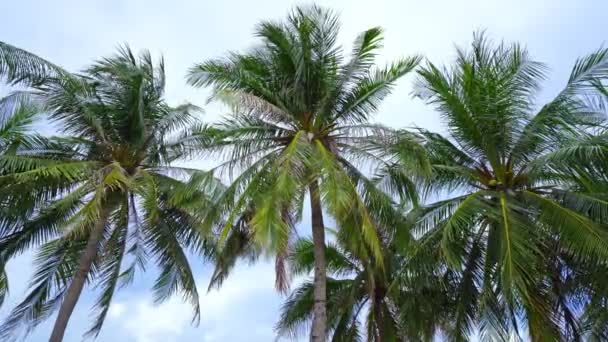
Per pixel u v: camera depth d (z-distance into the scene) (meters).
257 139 15.84
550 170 15.18
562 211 14.05
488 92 15.73
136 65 18.02
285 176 13.20
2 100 16.11
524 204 15.12
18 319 17.62
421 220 15.96
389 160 15.23
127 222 18.34
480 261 16.36
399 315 18.86
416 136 15.37
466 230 15.99
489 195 15.30
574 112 15.12
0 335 17.25
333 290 21.98
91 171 16.42
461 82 16.11
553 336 13.96
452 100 16.02
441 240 14.47
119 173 15.42
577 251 13.82
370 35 16.03
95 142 17.59
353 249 16.50
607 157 14.09
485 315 14.63
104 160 17.66
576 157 14.16
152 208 15.88
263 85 16.30
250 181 14.82
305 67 15.90
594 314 15.42
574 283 15.57
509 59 16.16
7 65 15.88
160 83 18.78
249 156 15.70
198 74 16.22
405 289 17.94
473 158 16.41
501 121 15.66
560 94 15.36
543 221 14.43
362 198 14.97
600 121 15.02
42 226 17.80
